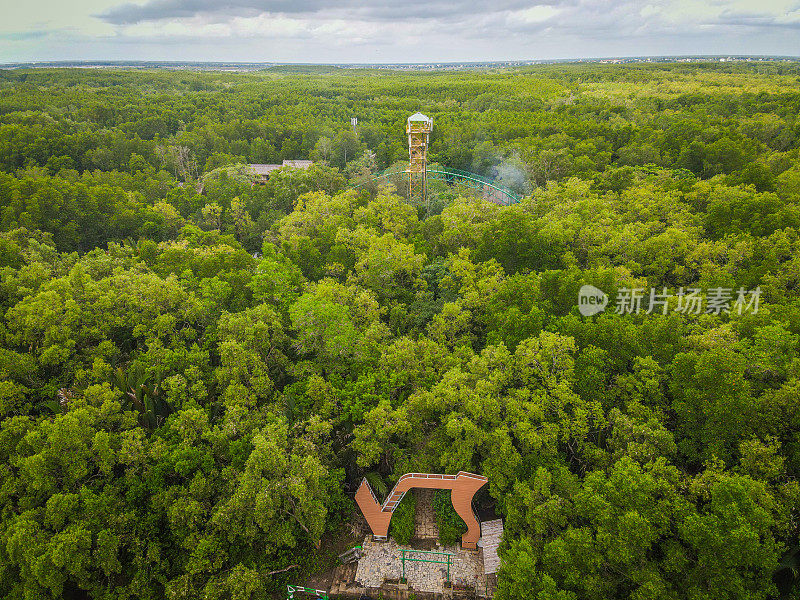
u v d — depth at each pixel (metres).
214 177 112.38
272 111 179.12
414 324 55.47
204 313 52.25
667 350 40.81
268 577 37.19
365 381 42.69
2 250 59.28
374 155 135.12
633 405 36.72
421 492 44.56
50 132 122.00
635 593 27.16
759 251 56.47
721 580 26.22
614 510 29.44
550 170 105.25
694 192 77.31
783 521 28.77
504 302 50.91
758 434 33.72
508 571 31.30
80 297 52.56
